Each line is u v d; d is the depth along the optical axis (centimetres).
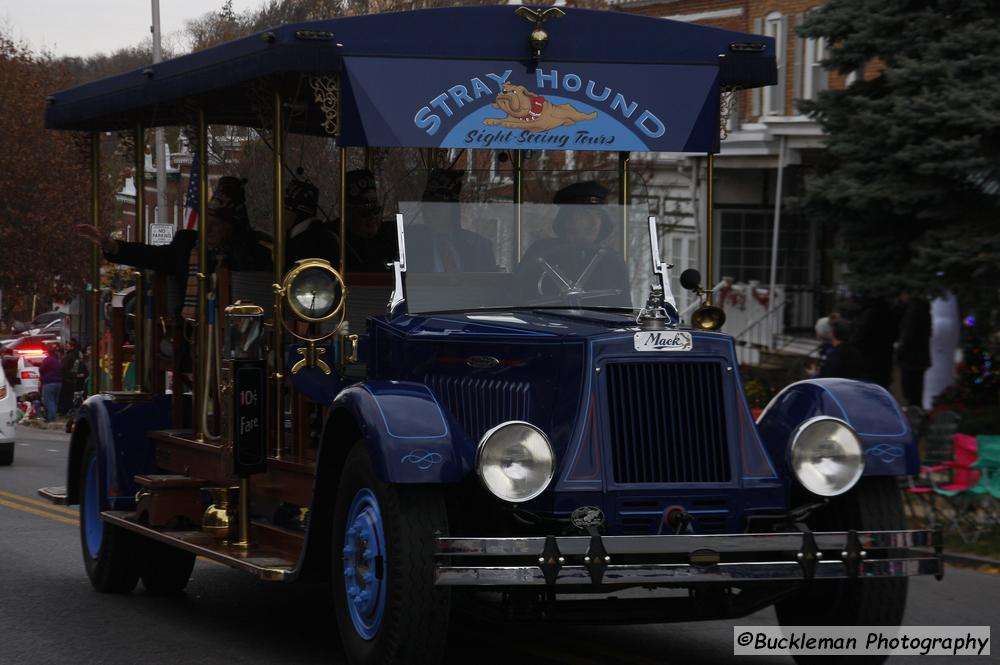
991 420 1775
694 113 865
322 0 2681
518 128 838
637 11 3228
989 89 1672
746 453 733
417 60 827
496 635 929
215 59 919
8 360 3366
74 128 1244
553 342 736
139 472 1095
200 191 1002
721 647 891
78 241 5597
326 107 822
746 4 2991
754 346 2662
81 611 1023
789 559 723
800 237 2955
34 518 1582
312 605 1053
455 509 750
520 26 842
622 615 744
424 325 804
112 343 1219
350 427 773
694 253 3052
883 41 1777
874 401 766
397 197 852
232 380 873
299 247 960
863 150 1769
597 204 853
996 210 1703
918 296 1719
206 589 1129
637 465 719
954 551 1305
